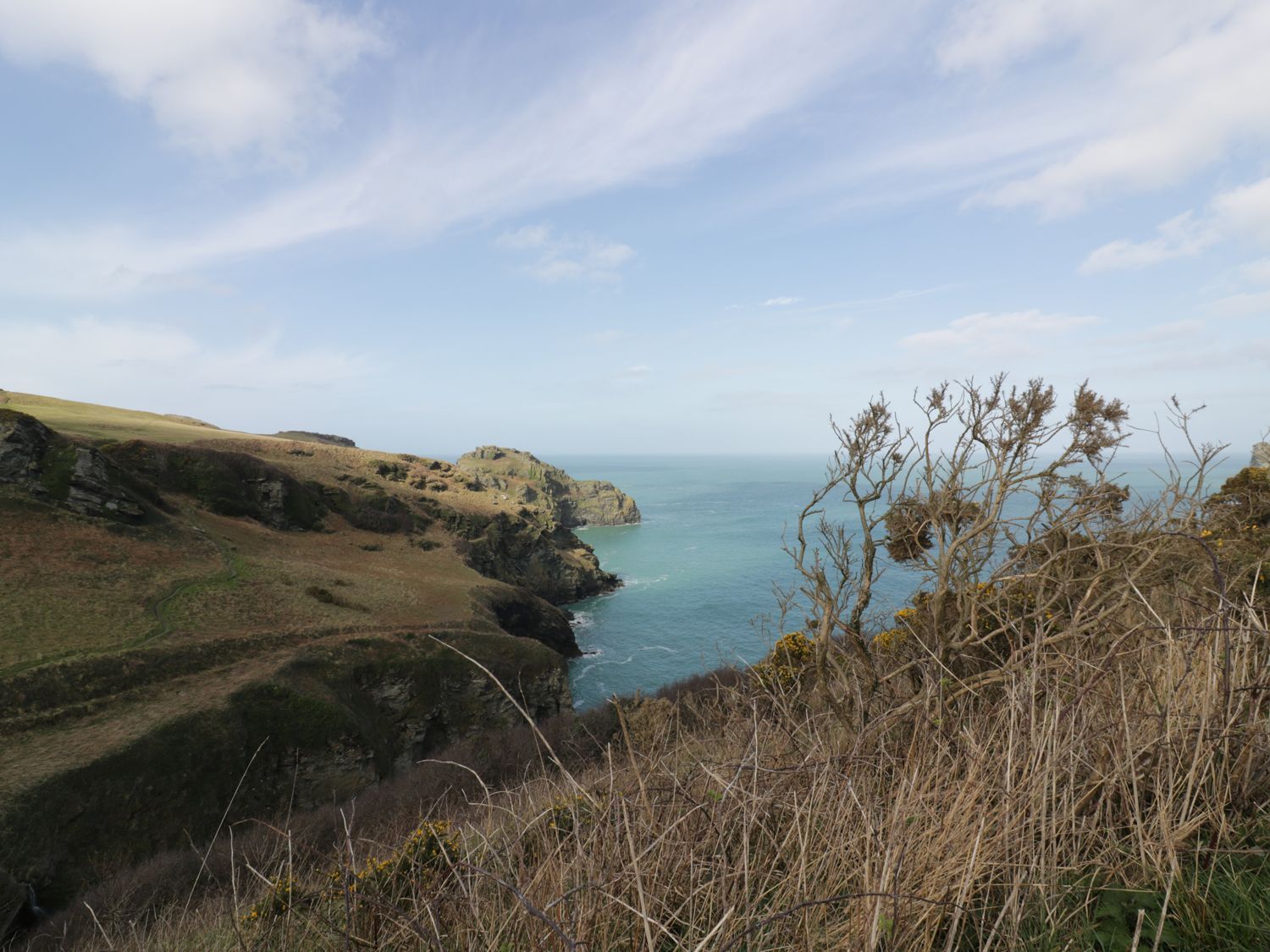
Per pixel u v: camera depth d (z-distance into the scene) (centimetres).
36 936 1388
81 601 4222
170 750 3105
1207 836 186
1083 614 360
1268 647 224
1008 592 458
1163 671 252
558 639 7175
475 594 6844
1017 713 215
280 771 3512
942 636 450
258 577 5572
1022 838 167
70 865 2517
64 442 5956
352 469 11012
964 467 468
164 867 1722
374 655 4628
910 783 185
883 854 151
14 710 3041
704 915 154
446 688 4819
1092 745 221
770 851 180
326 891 187
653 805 192
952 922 136
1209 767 189
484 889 171
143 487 6562
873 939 122
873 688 424
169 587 4822
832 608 481
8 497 5100
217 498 7581
